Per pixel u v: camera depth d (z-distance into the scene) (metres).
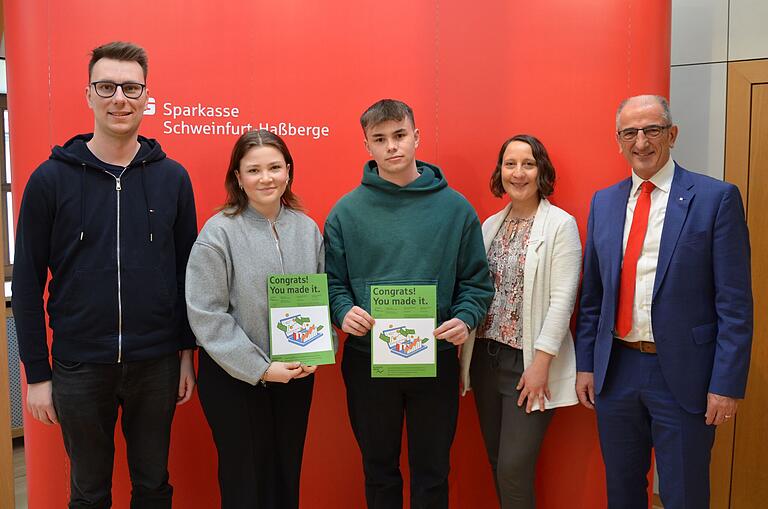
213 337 1.88
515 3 2.44
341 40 2.44
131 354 1.89
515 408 2.24
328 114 2.45
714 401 1.90
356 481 2.56
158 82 2.37
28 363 1.87
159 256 1.94
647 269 2.00
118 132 1.87
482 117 2.48
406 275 2.04
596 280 2.21
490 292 2.13
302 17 2.42
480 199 2.50
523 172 2.19
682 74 2.95
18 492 3.23
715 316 1.96
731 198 1.91
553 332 2.15
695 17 2.90
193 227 2.08
